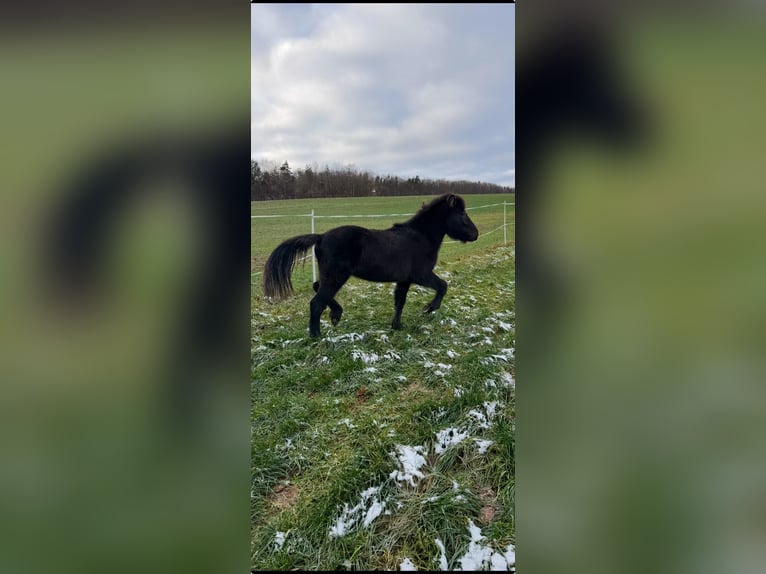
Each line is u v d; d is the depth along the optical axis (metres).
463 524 1.85
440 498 1.95
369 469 2.11
